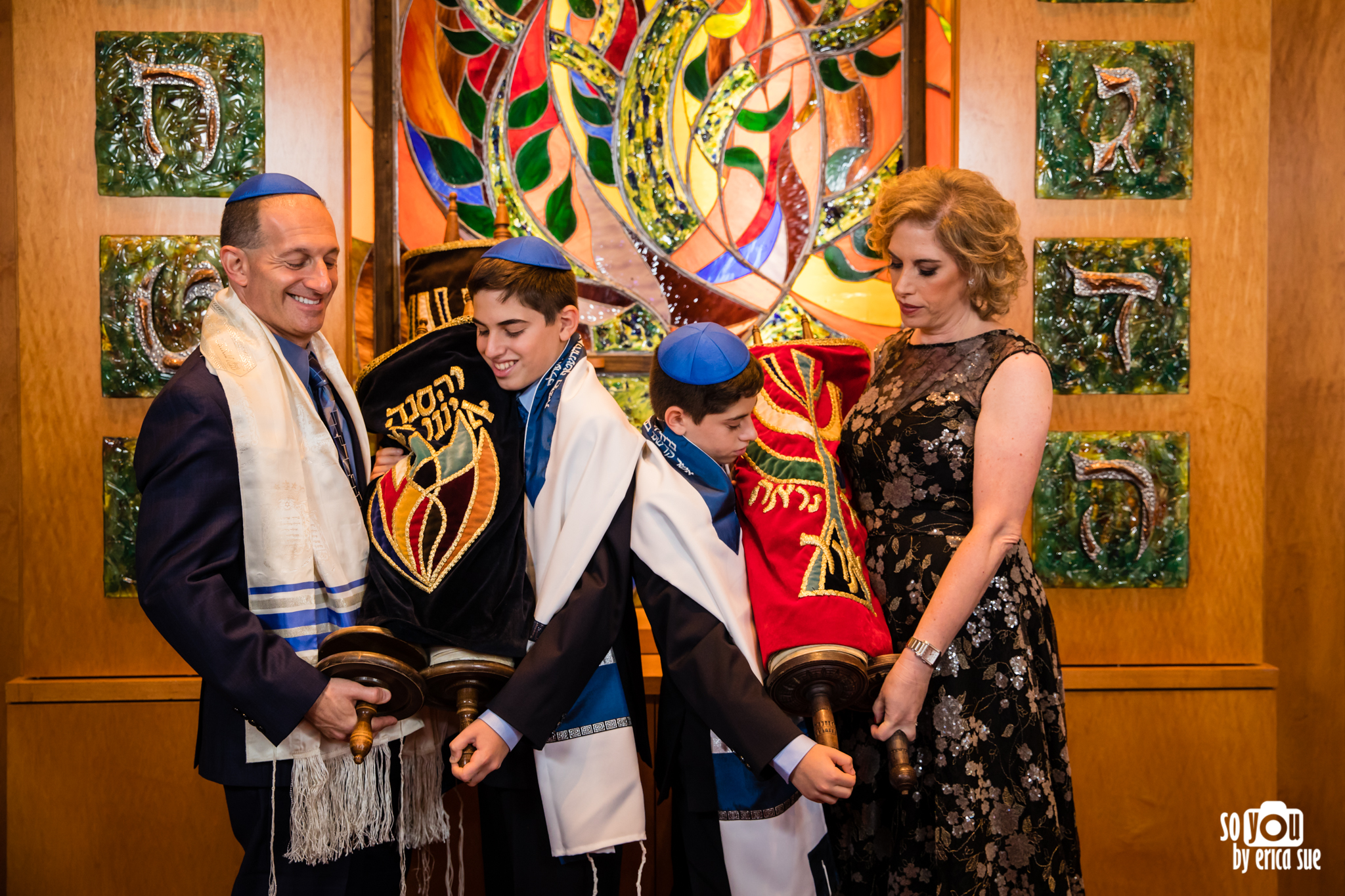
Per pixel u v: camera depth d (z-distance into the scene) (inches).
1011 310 81.3
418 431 57.0
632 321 89.7
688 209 89.6
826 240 89.9
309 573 51.3
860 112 89.3
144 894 78.2
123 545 79.1
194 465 50.0
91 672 79.9
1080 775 80.4
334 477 54.0
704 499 54.3
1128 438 81.0
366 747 46.4
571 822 52.1
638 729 57.9
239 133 79.4
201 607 48.1
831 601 50.7
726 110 89.4
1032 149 81.2
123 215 79.4
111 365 78.8
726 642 51.9
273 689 47.8
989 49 80.8
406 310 74.3
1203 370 81.8
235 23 79.8
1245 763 80.4
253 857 52.2
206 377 51.7
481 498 53.3
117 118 78.5
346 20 81.4
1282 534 84.1
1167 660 82.3
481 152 88.8
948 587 53.4
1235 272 81.5
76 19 78.6
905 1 88.4
